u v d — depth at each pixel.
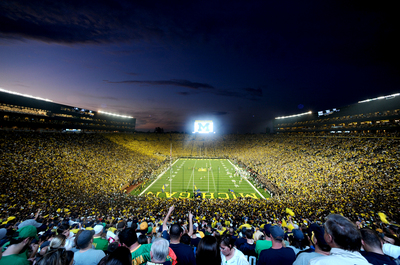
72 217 15.38
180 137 98.69
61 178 28.92
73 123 60.03
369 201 19.84
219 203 23.80
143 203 23.55
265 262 3.36
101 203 22.52
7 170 25.81
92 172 34.97
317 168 35.97
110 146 54.59
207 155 78.00
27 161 29.84
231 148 83.31
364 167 30.42
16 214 16.56
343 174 30.38
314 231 2.96
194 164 62.22
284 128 86.19
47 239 6.18
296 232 4.74
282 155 53.34
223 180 42.16
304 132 73.81
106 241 5.25
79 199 23.47
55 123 53.25
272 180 36.78
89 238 3.76
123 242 3.47
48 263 2.49
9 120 41.66
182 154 78.88
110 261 2.45
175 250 3.57
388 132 42.28
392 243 4.24
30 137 38.06
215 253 2.71
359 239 2.22
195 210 19.84
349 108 53.53
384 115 43.53
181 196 32.00
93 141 52.19
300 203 22.02
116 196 27.48
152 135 96.12
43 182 26.06
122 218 15.62
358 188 24.55
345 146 42.72
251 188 36.44
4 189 21.92
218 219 15.41
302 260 2.84
